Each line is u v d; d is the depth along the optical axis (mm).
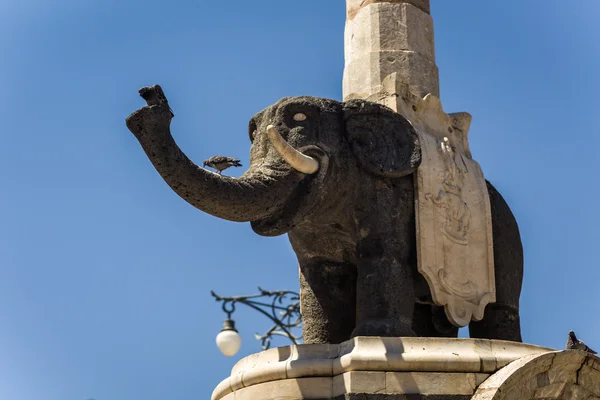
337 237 14242
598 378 13359
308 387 13109
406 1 15453
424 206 14062
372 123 14133
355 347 13094
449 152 14492
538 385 13062
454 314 14023
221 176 13172
